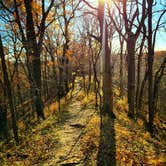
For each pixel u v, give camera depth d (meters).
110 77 18.36
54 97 37.72
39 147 11.65
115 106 22.95
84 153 10.10
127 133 13.36
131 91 21.62
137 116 22.69
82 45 41.66
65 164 9.16
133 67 21.83
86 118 17.64
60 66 34.56
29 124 19.42
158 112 32.56
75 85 57.25
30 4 19.98
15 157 10.88
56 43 35.88
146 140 13.31
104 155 9.75
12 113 13.73
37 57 20.66
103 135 12.44
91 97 31.31
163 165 9.46
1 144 15.13
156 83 23.47
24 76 29.39
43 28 21.31
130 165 8.97
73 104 27.66
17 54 26.91
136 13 21.31
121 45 35.69
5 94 26.92
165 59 23.06
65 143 11.67
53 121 17.84
